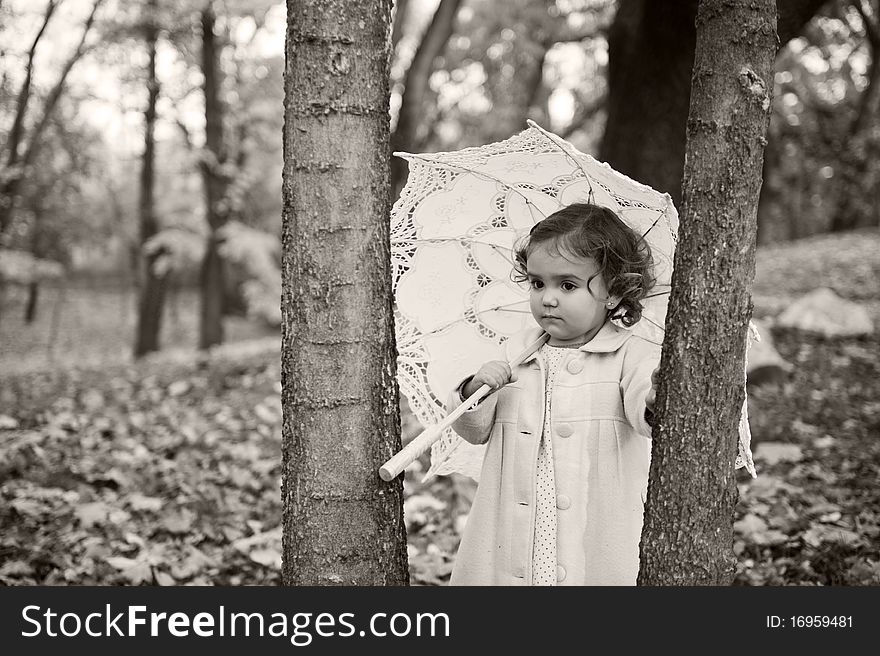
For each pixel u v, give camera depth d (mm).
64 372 11188
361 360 2174
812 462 4988
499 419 2432
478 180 2539
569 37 13672
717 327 1983
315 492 2178
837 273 15289
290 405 2203
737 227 1976
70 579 3529
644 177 6762
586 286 2289
